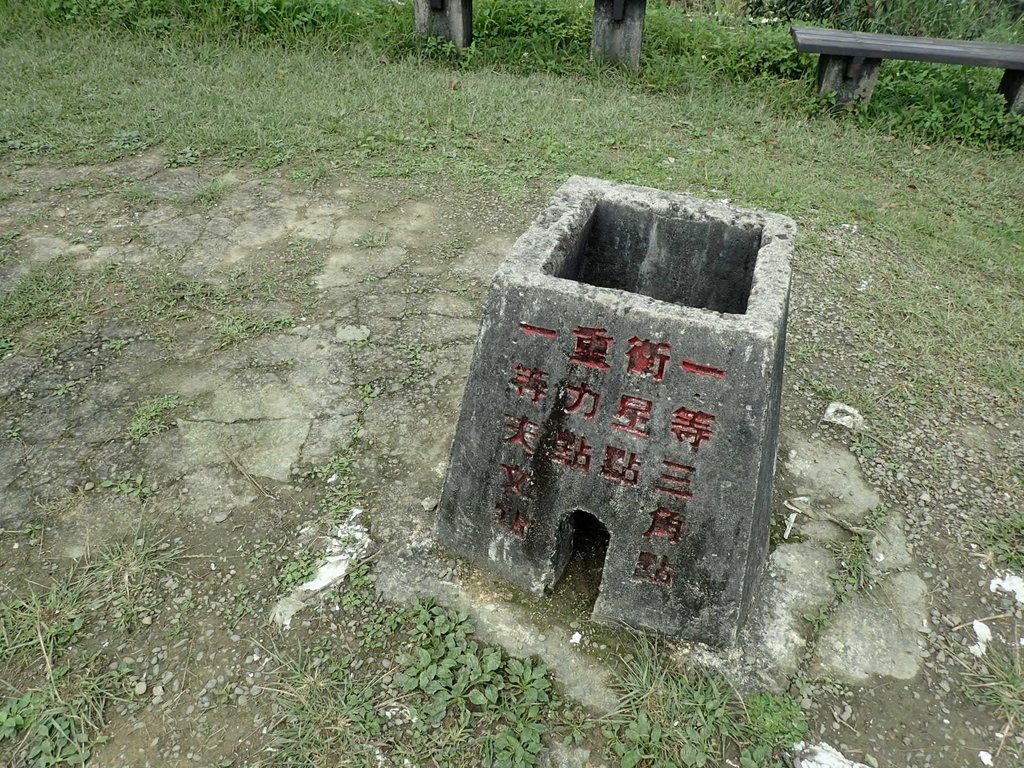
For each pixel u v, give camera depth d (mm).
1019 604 2549
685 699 2197
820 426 3182
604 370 2086
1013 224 4793
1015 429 3246
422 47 6367
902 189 5117
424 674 2209
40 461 2791
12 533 2541
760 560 2473
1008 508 2879
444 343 3473
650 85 6168
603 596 2340
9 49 5801
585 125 5469
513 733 2111
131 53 5918
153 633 2287
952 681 2318
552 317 2092
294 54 6117
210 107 5305
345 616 2365
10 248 3889
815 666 2326
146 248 3975
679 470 2113
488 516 2395
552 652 2309
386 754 2059
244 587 2422
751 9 8328
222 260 3934
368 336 3486
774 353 1984
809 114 6016
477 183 4730
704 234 2555
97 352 3295
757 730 2148
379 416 3076
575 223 2439
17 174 4523
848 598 2520
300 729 2088
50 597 2340
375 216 4375
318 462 2865
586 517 2654
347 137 5098
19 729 2055
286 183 4637
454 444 2350
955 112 6000
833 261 4230
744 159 5230
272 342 3416
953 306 3961
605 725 2141
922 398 3363
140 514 2629
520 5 6727
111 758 2014
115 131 5008
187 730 2078
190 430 2953
